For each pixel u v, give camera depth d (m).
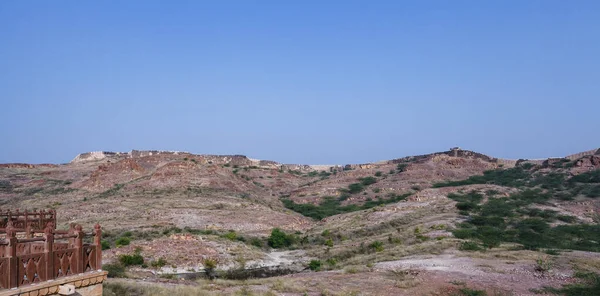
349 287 27.64
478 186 85.94
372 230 60.62
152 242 46.62
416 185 110.56
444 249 43.50
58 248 13.09
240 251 47.59
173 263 40.28
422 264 35.41
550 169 107.56
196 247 45.50
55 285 11.84
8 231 10.92
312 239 60.72
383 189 109.88
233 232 58.38
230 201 82.12
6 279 10.71
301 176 148.12
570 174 98.06
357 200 103.19
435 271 31.94
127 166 103.31
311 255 50.62
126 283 23.64
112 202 76.94
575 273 30.94
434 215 64.75
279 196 114.81
